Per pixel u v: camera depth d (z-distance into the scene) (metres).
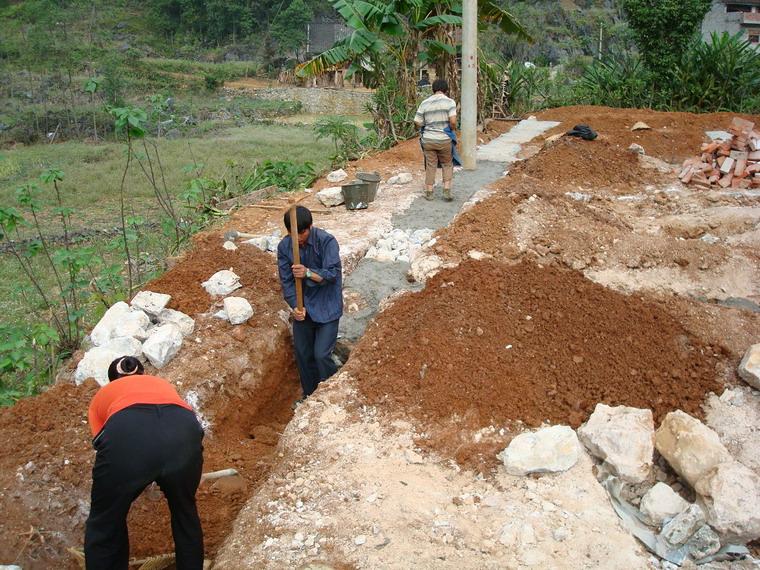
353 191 8.57
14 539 4.05
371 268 6.95
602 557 3.35
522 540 3.46
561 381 4.67
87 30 54.91
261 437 5.33
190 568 3.67
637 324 5.07
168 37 60.25
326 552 3.51
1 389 5.91
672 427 3.98
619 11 48.66
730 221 7.59
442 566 3.36
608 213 7.94
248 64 54.16
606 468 3.94
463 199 9.00
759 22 36.25
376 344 5.41
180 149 23.50
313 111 43.34
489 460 4.11
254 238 7.44
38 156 23.23
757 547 3.50
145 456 3.38
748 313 5.39
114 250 10.90
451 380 4.69
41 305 8.84
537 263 6.17
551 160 9.88
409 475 4.05
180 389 5.20
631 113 13.96
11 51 46.88
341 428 4.58
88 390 5.02
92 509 3.52
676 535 3.47
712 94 14.84
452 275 5.82
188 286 6.57
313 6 58.22
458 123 14.10
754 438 4.16
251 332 6.00
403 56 13.84
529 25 44.44
